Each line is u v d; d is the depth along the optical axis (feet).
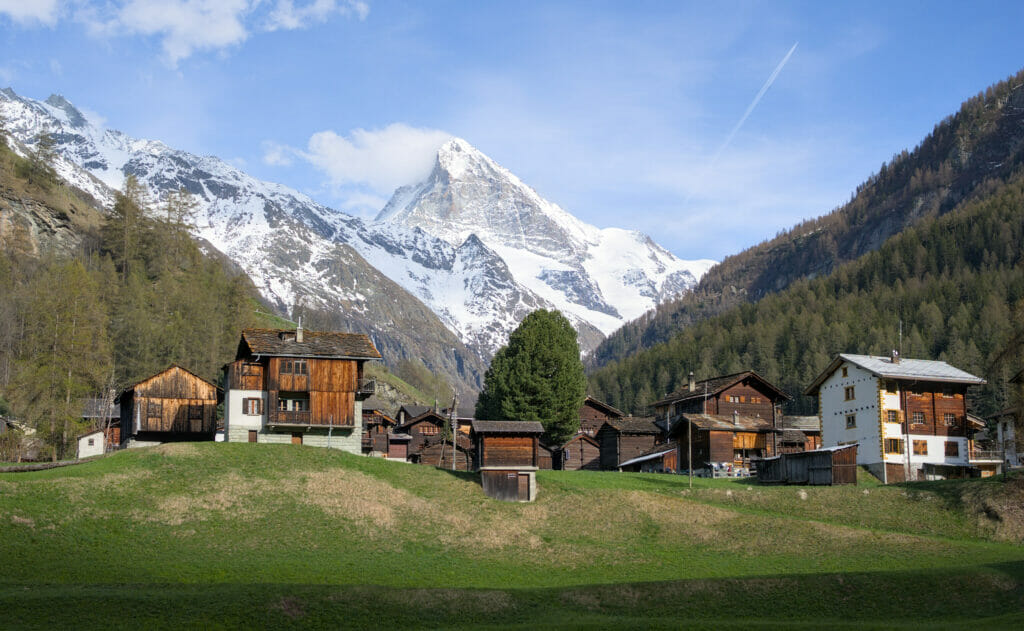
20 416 412.16
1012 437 385.50
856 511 278.05
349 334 352.69
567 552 238.68
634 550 241.76
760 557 235.40
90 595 171.12
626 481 315.78
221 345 586.45
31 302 497.87
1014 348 293.43
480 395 467.11
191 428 383.04
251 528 233.96
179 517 234.38
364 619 175.73
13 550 201.26
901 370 369.09
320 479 268.62
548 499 278.46
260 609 172.55
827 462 313.32
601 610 189.98
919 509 276.41
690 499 290.76
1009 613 182.80
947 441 363.35
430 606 184.55
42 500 228.02
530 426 284.00
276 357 331.57
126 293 577.02
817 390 401.49
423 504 264.52
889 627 169.89
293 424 328.90
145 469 259.39
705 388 441.68
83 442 385.09
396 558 226.38
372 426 460.55
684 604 193.47
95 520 224.53
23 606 163.63
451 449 430.20
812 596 196.65
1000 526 257.75
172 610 168.25
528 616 185.26
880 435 357.20
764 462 338.75
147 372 495.82
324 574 209.15
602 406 476.13
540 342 440.86
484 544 241.35
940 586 198.70
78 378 403.95
